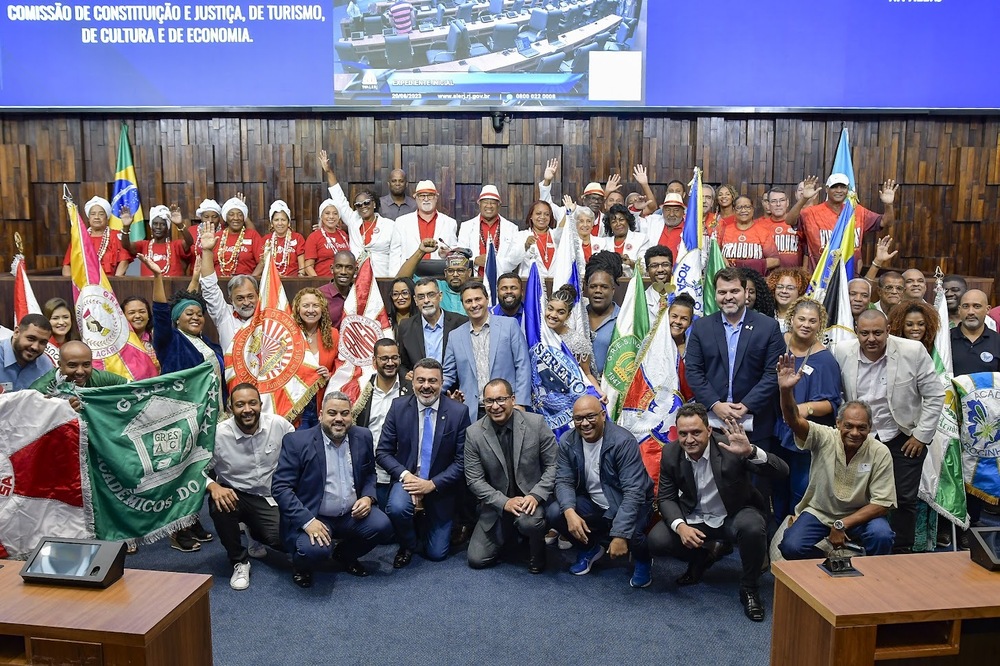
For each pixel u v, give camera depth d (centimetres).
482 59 877
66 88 880
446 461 480
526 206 910
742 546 414
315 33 873
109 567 300
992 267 916
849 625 275
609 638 390
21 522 399
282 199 909
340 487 454
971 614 281
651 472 506
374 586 447
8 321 654
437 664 366
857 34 865
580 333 530
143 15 873
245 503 463
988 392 476
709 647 383
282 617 409
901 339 466
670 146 902
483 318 521
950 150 900
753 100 876
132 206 884
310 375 529
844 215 621
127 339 537
